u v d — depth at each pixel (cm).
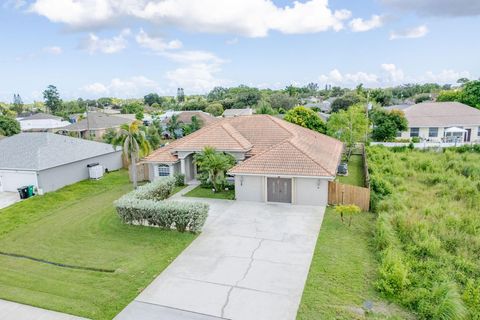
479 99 5894
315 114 4312
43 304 1115
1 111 10938
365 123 3884
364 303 1073
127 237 1666
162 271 1320
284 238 1605
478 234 1606
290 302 1094
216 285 1209
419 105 5212
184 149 2650
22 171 2588
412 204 2048
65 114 10731
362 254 1420
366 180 2500
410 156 3519
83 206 2259
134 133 2609
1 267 1396
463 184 2422
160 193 2208
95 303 1117
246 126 2994
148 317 1042
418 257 1380
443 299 995
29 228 1864
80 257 1464
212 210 2044
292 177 2092
